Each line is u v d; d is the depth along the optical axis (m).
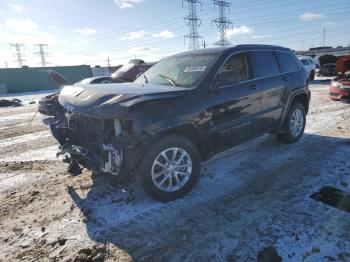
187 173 3.82
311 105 9.88
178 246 2.87
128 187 4.15
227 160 5.03
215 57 4.34
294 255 2.65
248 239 2.91
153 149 3.47
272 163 4.80
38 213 3.60
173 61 4.89
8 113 12.81
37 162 5.50
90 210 3.59
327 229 3.00
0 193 4.21
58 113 4.82
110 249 2.87
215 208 3.51
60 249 2.90
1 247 2.98
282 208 3.43
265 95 4.88
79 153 3.81
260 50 5.10
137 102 3.27
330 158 4.88
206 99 3.92
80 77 35.91
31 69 32.66
